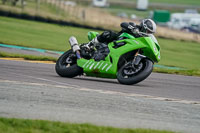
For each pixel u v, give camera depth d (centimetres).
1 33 7550
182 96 2634
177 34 15312
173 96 2588
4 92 2145
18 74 2889
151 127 1758
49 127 1548
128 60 2877
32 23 10350
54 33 8825
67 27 10025
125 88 2686
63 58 3048
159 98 2416
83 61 2936
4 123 1564
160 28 16462
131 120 1845
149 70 2747
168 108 2162
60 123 1616
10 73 2897
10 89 2236
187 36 15312
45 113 1823
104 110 1977
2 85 2325
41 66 3597
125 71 2808
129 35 2850
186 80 3588
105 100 2189
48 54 5403
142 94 2511
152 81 3303
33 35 7994
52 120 1712
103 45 2923
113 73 2828
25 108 1878
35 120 1630
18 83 2441
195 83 3431
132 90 2633
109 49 2873
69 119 1755
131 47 2786
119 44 2859
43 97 2119
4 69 3086
